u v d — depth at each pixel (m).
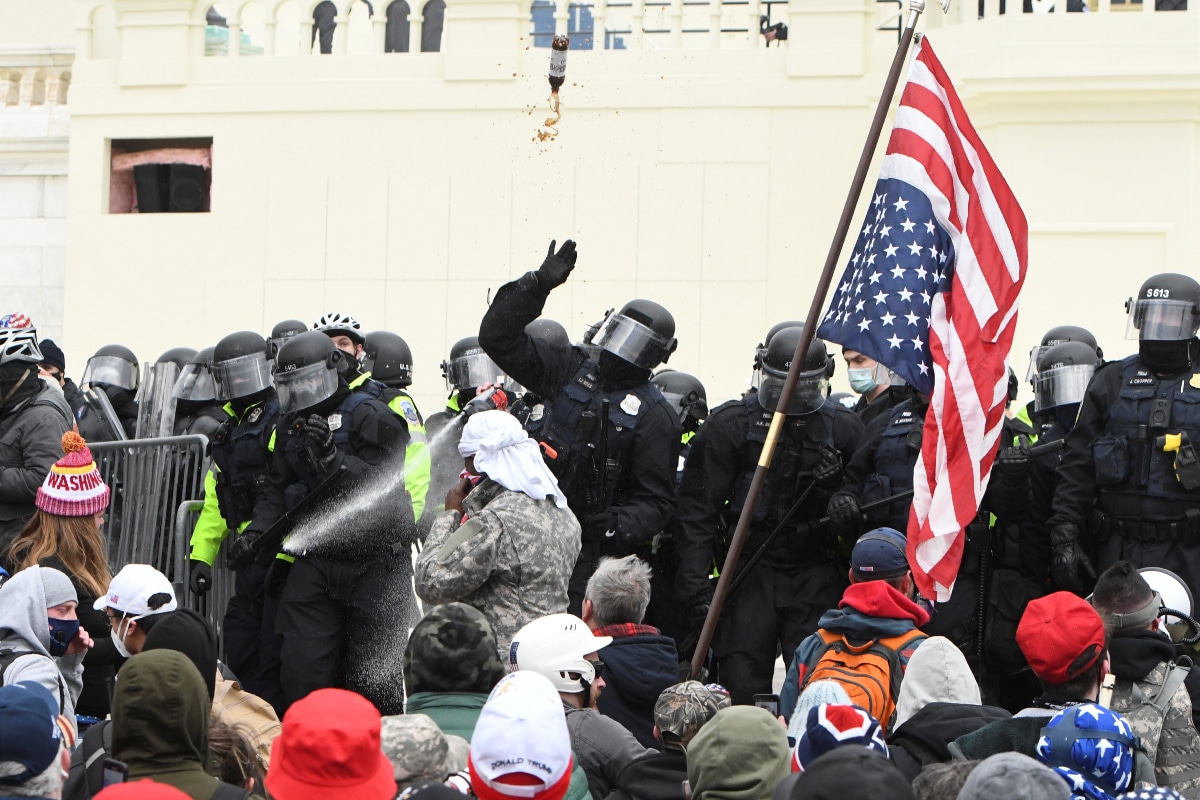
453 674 18.97
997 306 26.02
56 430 30.89
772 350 29.91
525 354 29.58
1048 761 16.59
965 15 54.12
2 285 63.66
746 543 30.41
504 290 29.02
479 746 15.73
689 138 56.25
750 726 16.55
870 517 29.42
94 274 60.62
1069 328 36.28
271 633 31.58
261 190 59.25
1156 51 50.75
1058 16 51.53
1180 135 51.03
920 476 25.34
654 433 29.86
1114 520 29.41
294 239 58.97
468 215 57.66
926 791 15.55
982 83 51.69
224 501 32.72
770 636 30.27
